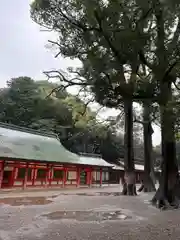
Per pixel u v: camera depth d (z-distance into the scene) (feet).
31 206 36.40
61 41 44.60
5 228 21.68
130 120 67.92
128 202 45.39
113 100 39.58
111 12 34.73
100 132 81.15
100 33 37.29
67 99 57.52
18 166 66.49
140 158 191.01
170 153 41.91
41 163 72.90
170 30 39.75
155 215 31.24
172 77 36.58
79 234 20.12
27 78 150.41
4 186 64.13
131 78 35.78
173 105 30.58
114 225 24.16
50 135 96.84
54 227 22.54
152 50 38.99
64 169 81.00
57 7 41.47
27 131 86.84
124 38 32.91
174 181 40.63
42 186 74.90
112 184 119.75
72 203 41.75
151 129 87.45
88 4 34.60
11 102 136.15
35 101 134.82
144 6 33.58
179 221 26.94
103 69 34.78
